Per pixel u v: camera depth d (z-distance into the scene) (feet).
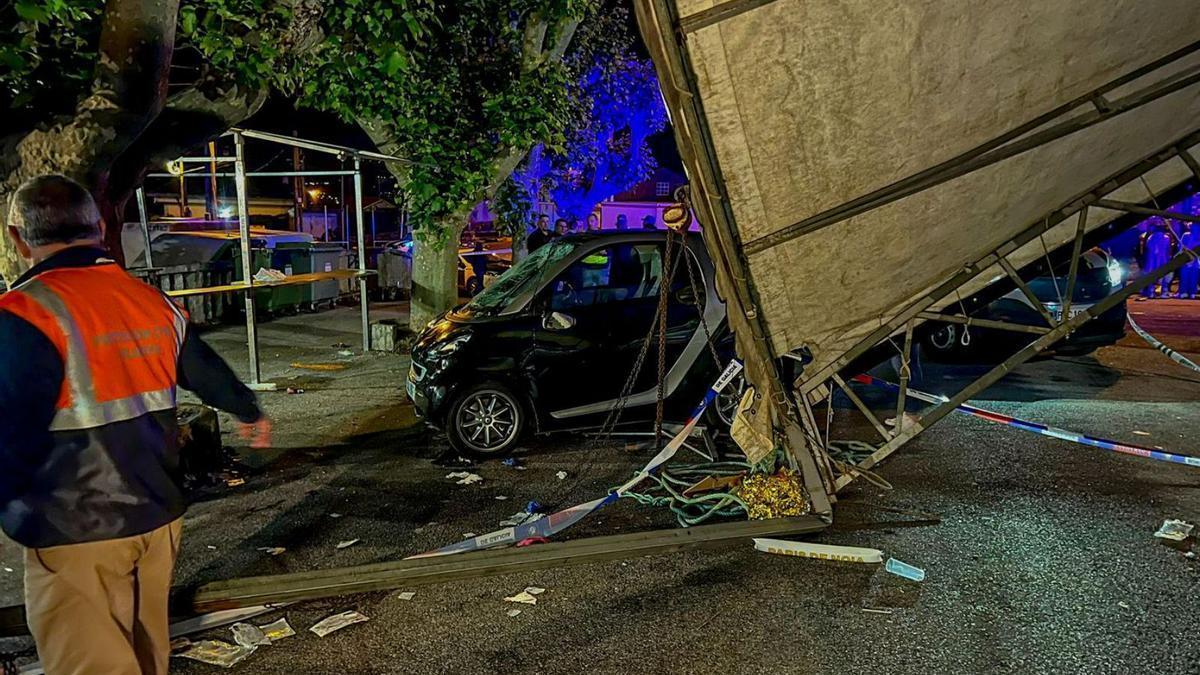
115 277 8.46
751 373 16.29
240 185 29.19
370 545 15.74
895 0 9.66
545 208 62.18
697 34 9.70
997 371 16.35
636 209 78.07
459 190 33.58
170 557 8.96
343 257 57.16
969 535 16.06
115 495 8.12
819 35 9.98
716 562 14.88
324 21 20.77
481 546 15.17
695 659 11.55
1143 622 12.50
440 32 32.55
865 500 18.03
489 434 21.35
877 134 11.82
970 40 10.72
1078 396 28.14
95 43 17.22
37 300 7.70
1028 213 15.88
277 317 49.83
